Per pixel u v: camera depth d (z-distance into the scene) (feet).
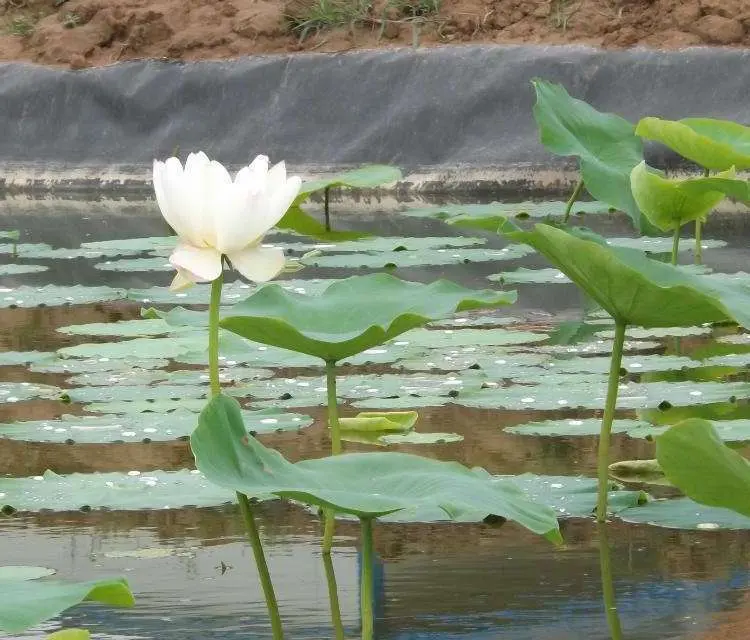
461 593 11.32
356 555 12.49
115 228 39.88
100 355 21.50
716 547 12.35
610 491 14.01
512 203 41.32
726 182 23.44
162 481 14.71
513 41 47.75
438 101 46.09
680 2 45.70
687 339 22.88
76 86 51.29
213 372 10.38
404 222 39.45
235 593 11.47
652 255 30.94
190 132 49.37
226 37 51.08
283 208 9.46
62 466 15.53
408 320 11.09
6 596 7.64
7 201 47.57
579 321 24.49
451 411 18.02
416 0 50.67
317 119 47.75
